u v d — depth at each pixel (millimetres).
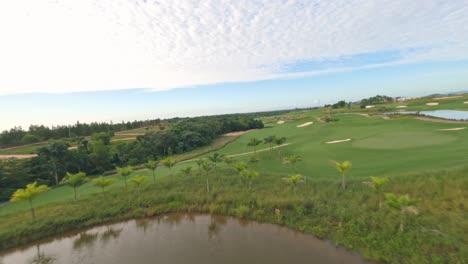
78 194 31125
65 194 32719
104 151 61312
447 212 16859
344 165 22781
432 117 61344
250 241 18594
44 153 52719
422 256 13781
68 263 17828
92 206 25594
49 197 32219
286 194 23719
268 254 16734
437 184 20203
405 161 28578
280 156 41906
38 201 30859
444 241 14141
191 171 35656
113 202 26156
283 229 19812
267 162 38875
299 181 26359
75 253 19047
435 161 26938
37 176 48781
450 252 13477
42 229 21969
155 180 32625
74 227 22969
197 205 24734
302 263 15477
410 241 14906
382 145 38750
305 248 17000
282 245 17656
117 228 22672
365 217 18000
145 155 66500
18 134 90562
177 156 63531
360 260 15133
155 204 25578
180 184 29359
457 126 47188
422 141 38031
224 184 28125
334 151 39375
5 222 23312
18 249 20156
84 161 57406
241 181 28578
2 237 20547
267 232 19672
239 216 22438
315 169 31438
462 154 28188
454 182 19859
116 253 18562
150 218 24031
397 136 44406
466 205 17125
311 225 19156
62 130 105812
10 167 45969
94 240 20812
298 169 32281
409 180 21828
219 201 24391
